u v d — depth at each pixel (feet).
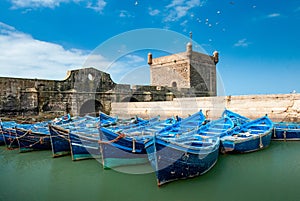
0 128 53.11
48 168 35.86
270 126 48.98
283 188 26.68
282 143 48.78
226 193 25.48
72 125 52.34
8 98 73.20
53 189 28.35
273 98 67.72
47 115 80.89
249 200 23.95
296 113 62.49
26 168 36.32
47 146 47.14
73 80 89.92
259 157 38.60
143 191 26.50
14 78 74.79
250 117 71.15
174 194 25.35
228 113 63.62
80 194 26.89
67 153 42.78
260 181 28.73
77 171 34.09
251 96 72.28
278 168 33.30
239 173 31.35
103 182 29.81
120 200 24.89
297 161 36.37
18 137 45.32
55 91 84.38
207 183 28.02
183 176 27.71
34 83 79.51
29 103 77.46
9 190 28.35
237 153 39.50
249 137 40.11
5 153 45.80
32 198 26.12
